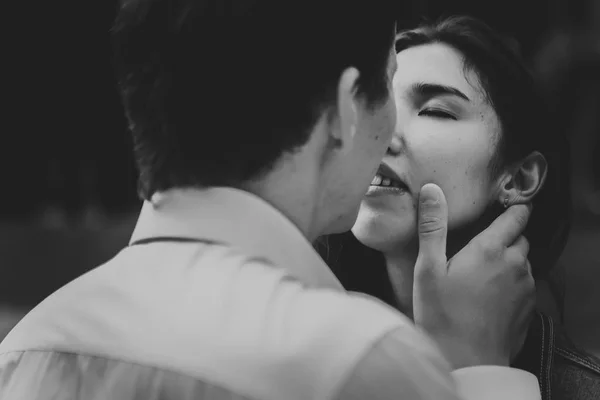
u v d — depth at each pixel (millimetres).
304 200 957
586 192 9641
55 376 888
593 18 10297
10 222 12477
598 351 5645
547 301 2559
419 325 1222
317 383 833
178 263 915
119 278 927
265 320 863
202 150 927
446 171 1275
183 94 923
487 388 1093
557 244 1391
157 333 871
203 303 880
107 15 11727
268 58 912
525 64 1348
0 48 11930
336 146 962
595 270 6664
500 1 10328
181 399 840
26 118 12180
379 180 1287
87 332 895
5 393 903
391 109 1017
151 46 938
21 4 11711
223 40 910
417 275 1224
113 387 860
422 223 1235
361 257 1415
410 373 849
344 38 945
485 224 1325
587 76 9672
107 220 11633
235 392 833
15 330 950
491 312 1220
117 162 12109
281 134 925
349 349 842
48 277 8250
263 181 938
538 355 1304
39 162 12281
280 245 923
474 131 1292
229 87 913
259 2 909
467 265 1224
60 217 11922
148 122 953
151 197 967
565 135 1377
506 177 1325
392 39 1007
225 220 921
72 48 11945
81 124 12133
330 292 902
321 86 935
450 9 9461
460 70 1298
